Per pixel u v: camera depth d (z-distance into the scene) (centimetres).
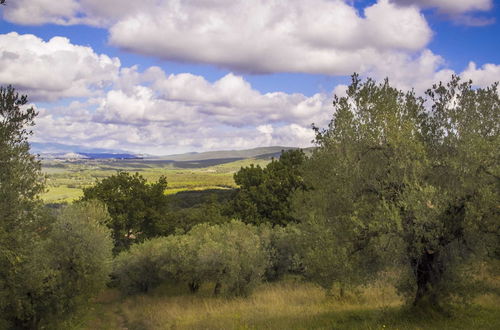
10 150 1119
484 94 1084
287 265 2633
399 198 1010
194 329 1481
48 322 1641
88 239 1844
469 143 1001
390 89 1154
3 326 1502
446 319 1021
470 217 946
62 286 1709
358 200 1089
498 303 1212
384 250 1002
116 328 2023
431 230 971
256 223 3591
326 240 1105
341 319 1211
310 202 1338
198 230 2892
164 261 2962
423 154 1038
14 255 1170
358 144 1133
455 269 998
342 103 1182
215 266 2289
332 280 1105
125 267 3128
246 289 2234
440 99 1153
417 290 1102
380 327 1015
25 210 1188
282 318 1382
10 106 1129
